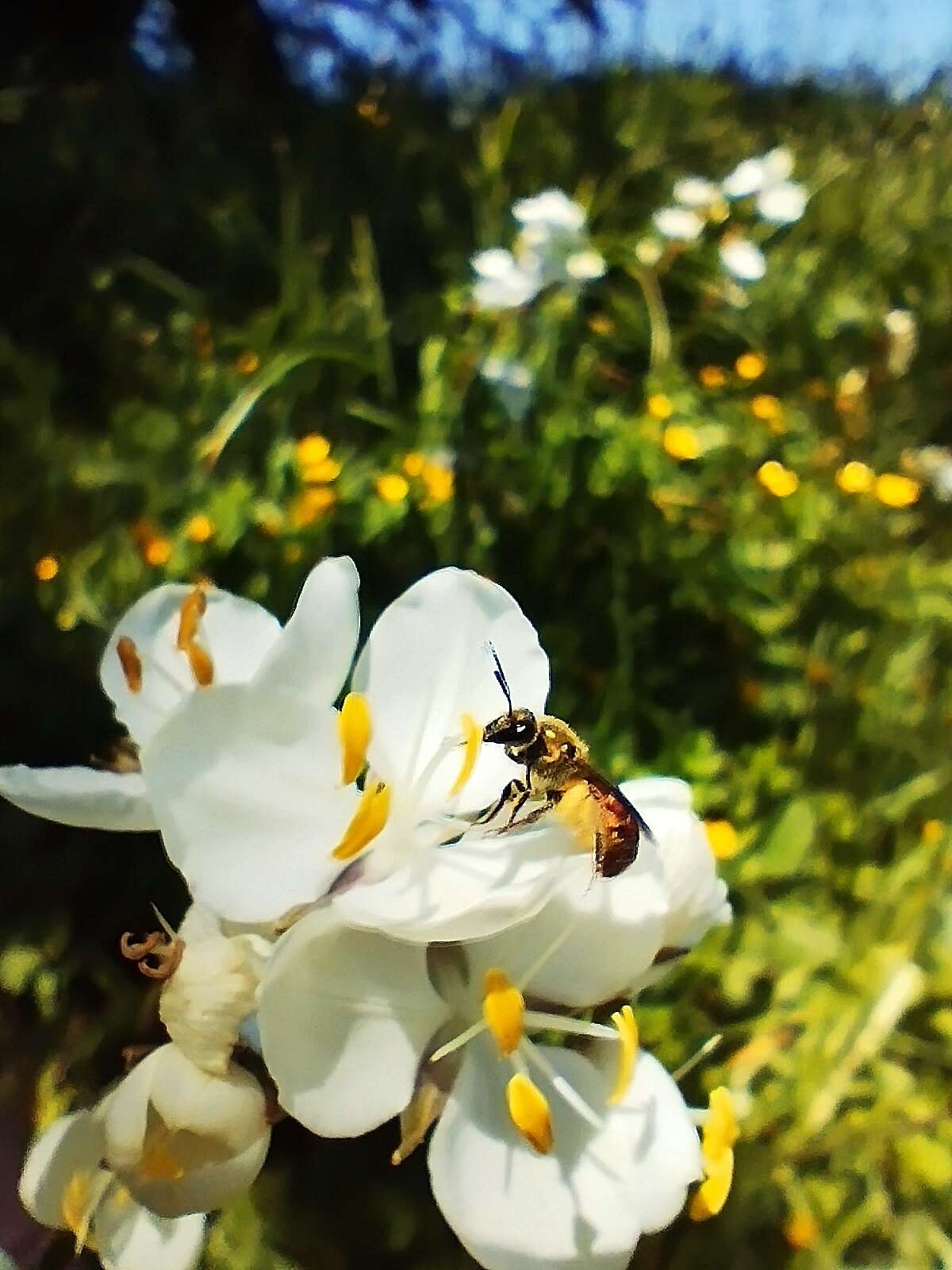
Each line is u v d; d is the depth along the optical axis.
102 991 0.09
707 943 0.09
